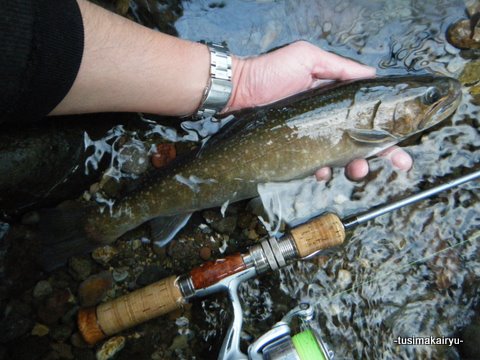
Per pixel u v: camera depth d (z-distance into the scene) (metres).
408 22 0.40
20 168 0.33
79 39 0.27
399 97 0.37
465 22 0.39
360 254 0.38
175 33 0.40
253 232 0.38
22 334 0.35
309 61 0.38
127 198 0.36
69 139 0.36
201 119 0.39
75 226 0.36
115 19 0.32
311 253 0.33
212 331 0.37
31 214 0.36
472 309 0.37
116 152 0.39
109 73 0.31
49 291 0.36
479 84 0.39
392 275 0.38
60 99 0.29
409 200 0.35
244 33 0.40
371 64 0.41
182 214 0.38
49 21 0.25
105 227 0.36
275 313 0.37
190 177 0.36
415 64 0.40
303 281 0.37
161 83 0.34
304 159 0.37
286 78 0.38
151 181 0.36
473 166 0.39
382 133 0.38
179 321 0.37
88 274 0.37
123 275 0.38
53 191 0.36
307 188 0.39
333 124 0.37
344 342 0.36
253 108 0.39
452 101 0.37
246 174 0.37
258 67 0.37
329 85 0.39
